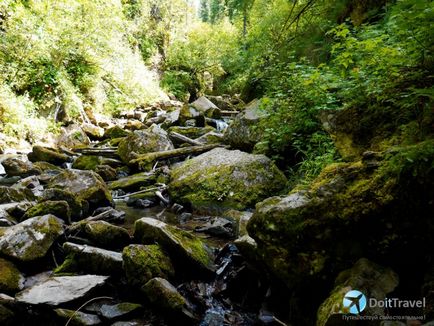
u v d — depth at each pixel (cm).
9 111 981
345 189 260
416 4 239
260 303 328
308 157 524
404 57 298
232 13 656
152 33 2541
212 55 2519
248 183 550
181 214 543
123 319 306
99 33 1498
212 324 309
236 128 740
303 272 263
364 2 586
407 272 241
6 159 778
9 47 1078
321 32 692
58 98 1188
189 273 366
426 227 230
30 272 370
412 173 229
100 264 357
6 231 405
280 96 590
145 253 348
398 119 321
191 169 623
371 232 245
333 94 461
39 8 1221
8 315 298
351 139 359
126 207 592
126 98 1688
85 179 584
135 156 802
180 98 2509
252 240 323
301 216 263
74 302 313
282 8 756
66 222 478
